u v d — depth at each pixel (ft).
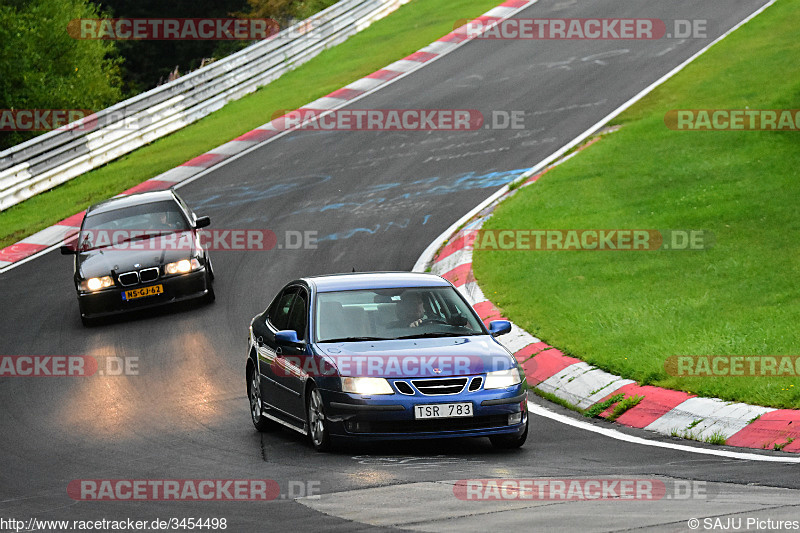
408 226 233.14
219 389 141.38
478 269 191.42
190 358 160.25
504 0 464.65
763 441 101.55
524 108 317.22
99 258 191.31
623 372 128.36
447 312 111.65
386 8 489.67
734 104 268.62
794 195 193.88
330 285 114.83
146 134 350.23
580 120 295.48
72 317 195.62
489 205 238.07
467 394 99.50
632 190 220.84
